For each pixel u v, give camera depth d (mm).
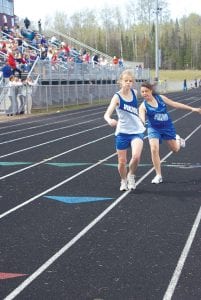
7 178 9906
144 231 6277
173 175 9883
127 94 8031
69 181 9516
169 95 52656
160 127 8891
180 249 5578
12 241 5949
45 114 28672
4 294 4457
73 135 18062
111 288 4551
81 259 5316
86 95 39531
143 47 135625
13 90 27219
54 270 5016
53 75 33750
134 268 5035
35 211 7324
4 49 33156
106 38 129125
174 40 149000
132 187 8648
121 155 8383
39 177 9969
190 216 6953
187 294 4398
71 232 6277
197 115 26922
